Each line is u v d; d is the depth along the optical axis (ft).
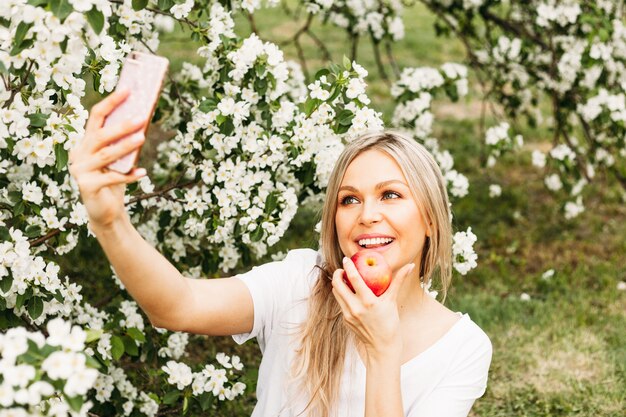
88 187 4.68
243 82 9.86
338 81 9.30
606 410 12.63
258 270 6.42
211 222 9.75
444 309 6.59
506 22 17.16
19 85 7.36
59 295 8.24
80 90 7.65
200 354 13.66
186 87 11.82
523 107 18.57
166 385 9.43
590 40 14.46
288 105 9.59
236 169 9.39
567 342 14.51
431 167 6.36
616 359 13.94
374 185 6.15
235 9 10.60
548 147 25.55
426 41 37.68
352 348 6.21
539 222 20.26
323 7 13.30
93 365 4.91
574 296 16.40
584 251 18.84
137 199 9.91
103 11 5.65
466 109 29.09
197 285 5.88
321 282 6.39
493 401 12.83
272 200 9.36
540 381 13.37
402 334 6.31
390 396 5.34
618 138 15.33
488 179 20.68
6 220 9.26
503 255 18.49
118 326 9.52
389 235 6.15
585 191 22.13
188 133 9.67
